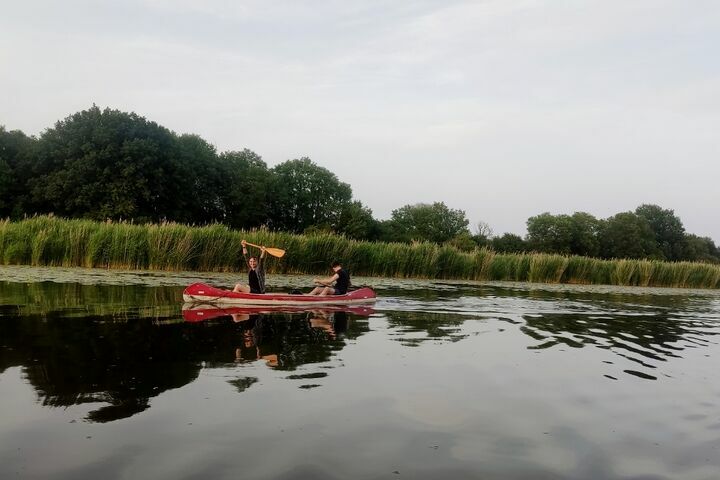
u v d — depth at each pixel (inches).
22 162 1766.7
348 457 143.0
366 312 426.9
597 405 196.9
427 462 141.9
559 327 386.9
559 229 2780.5
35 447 143.1
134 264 776.3
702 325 439.5
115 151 1656.0
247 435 155.1
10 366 218.7
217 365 230.8
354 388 204.4
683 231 3331.7
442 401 193.2
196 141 2224.4
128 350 251.9
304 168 2647.6
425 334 328.8
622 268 1137.4
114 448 143.6
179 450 143.4
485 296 625.6
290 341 288.5
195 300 436.8
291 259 866.1
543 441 159.9
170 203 1828.2
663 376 245.3
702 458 151.6
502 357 270.7
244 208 2246.6
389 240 2420.0
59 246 756.6
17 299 414.3
